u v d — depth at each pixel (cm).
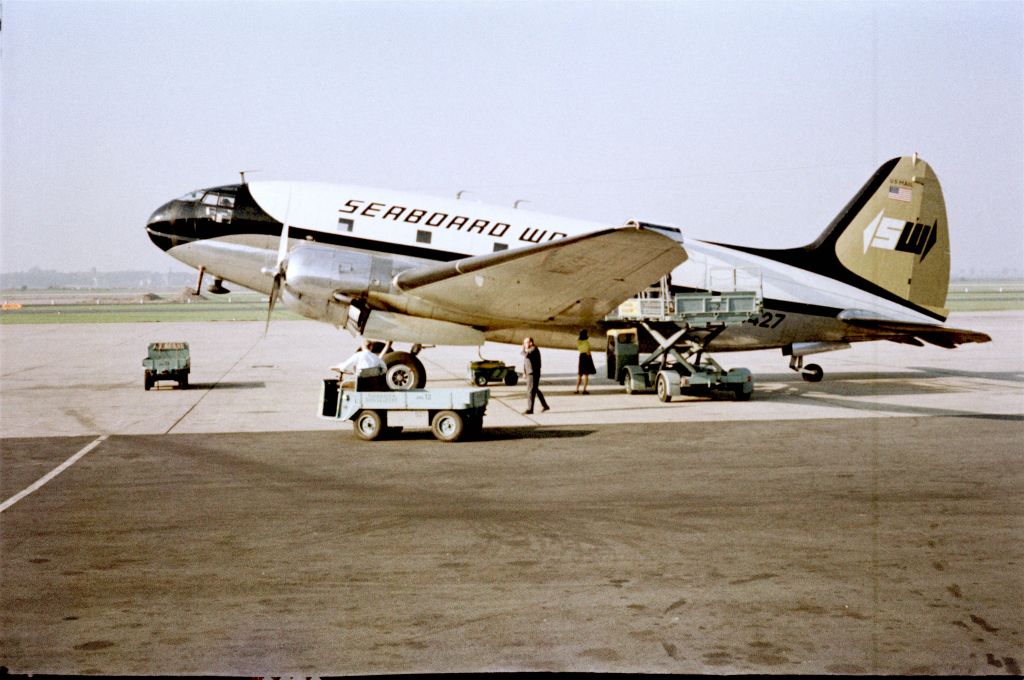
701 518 952
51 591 727
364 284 1817
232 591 725
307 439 1477
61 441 1471
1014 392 2164
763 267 2145
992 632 633
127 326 5722
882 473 1183
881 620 656
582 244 1574
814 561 799
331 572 773
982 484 1116
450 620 661
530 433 1530
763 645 612
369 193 2081
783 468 1220
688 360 2105
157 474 1196
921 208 2228
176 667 581
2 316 7394
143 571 778
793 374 2661
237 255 2086
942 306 2262
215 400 2033
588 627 646
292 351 3600
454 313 1888
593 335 2162
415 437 1491
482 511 986
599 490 1087
